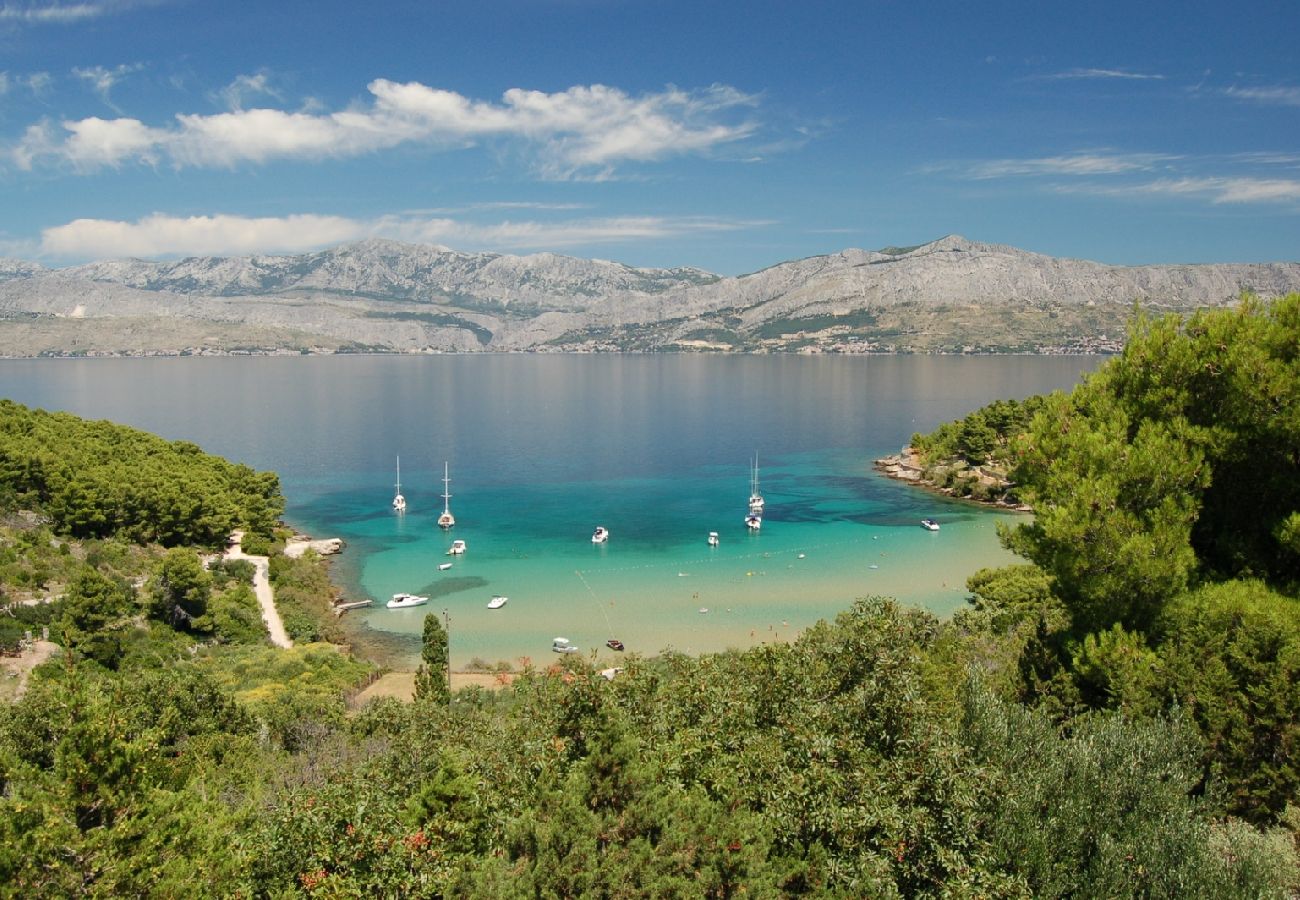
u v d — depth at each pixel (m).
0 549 82.62
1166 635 26.88
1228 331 29.53
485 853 22.11
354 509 151.88
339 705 59.59
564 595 100.31
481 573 110.19
